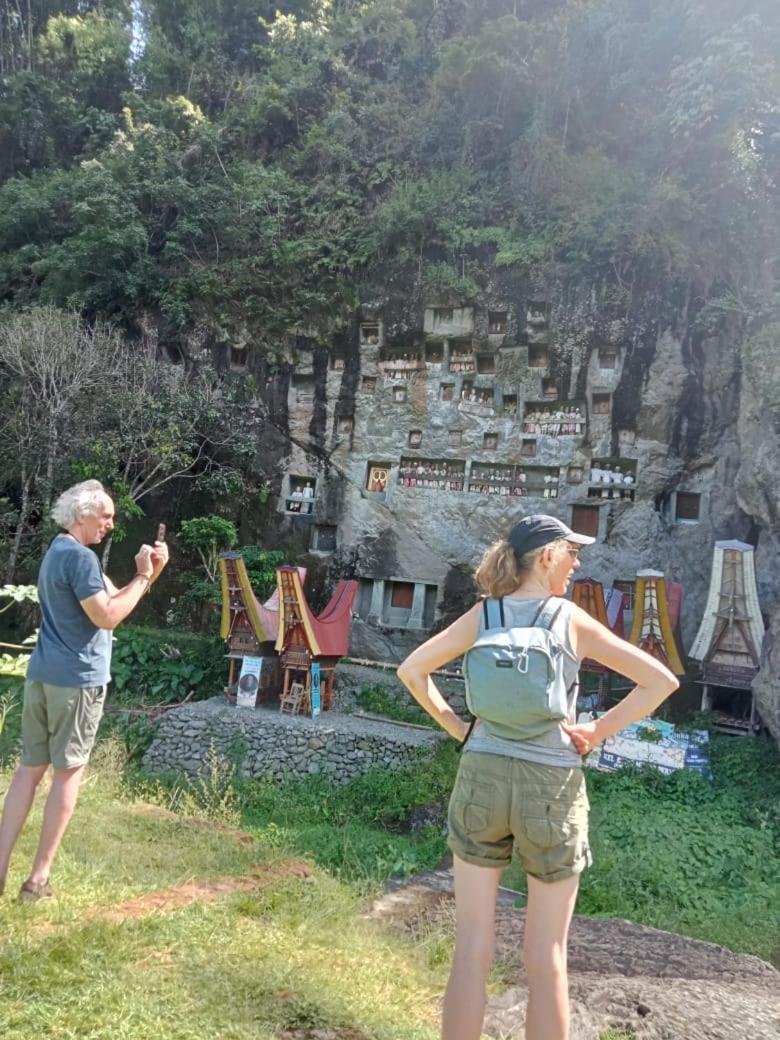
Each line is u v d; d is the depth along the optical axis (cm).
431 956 383
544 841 224
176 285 1856
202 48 2500
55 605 345
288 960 311
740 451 1412
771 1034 357
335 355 1777
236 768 1191
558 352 1595
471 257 1681
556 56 1758
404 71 2088
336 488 1739
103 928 299
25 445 1698
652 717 1201
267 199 1892
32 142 2444
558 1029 214
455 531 1645
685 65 1516
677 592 1292
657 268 1529
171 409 1700
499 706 231
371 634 1653
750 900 830
